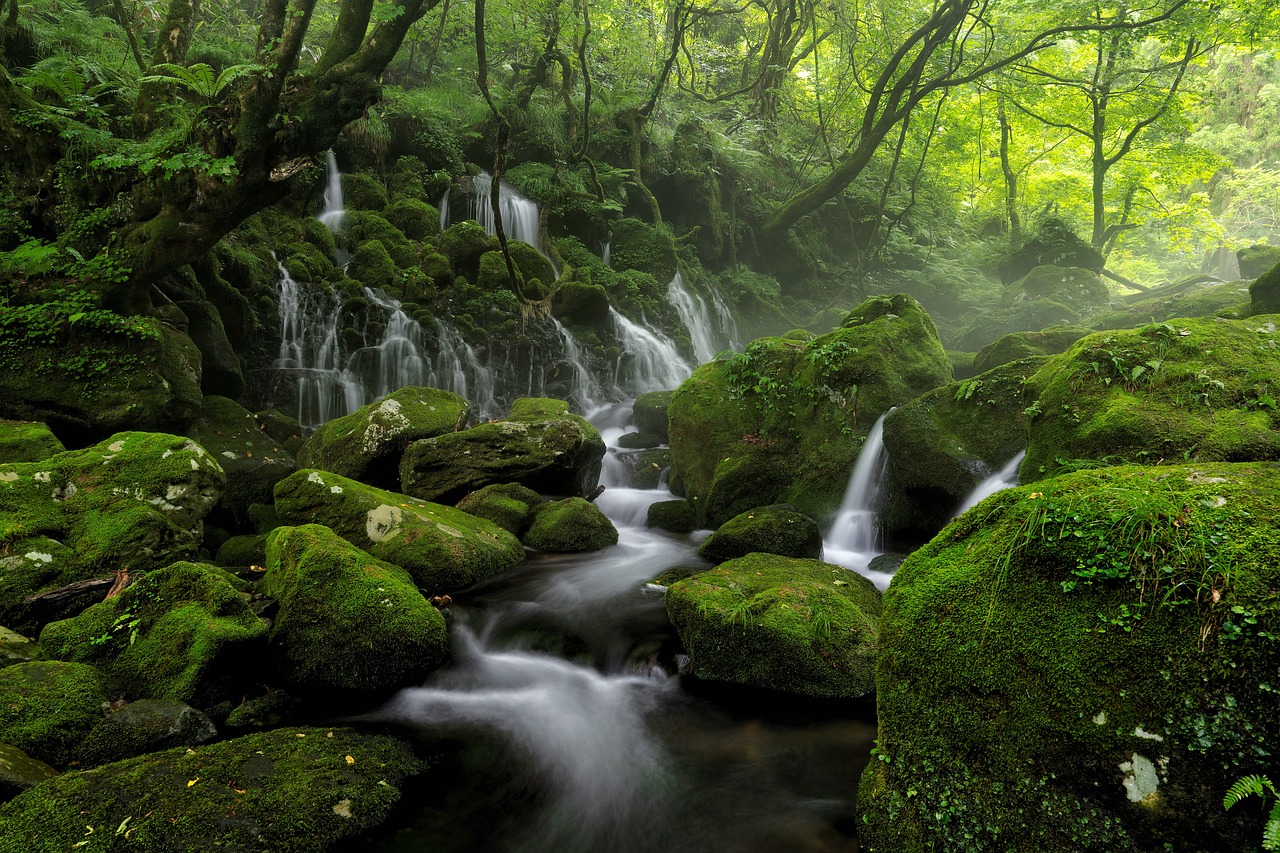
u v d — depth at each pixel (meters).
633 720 4.32
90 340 7.57
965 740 2.51
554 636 5.34
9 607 4.67
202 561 6.20
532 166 16.86
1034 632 2.39
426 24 17.77
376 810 3.35
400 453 8.40
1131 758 2.13
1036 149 25.91
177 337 8.52
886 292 21.70
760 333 19.38
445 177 15.35
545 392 12.88
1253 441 4.34
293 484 6.62
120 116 10.55
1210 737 2.00
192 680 4.02
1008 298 17.38
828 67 23.31
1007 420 6.54
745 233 20.56
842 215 22.62
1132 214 23.00
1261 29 16.02
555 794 3.61
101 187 8.60
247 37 15.80
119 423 7.39
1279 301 7.74
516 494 7.96
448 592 6.03
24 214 8.66
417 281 12.61
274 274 11.38
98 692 3.82
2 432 6.45
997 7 17.39
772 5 22.78
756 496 8.11
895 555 6.70
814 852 3.12
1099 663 2.23
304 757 3.57
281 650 4.59
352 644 4.57
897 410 7.06
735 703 4.45
